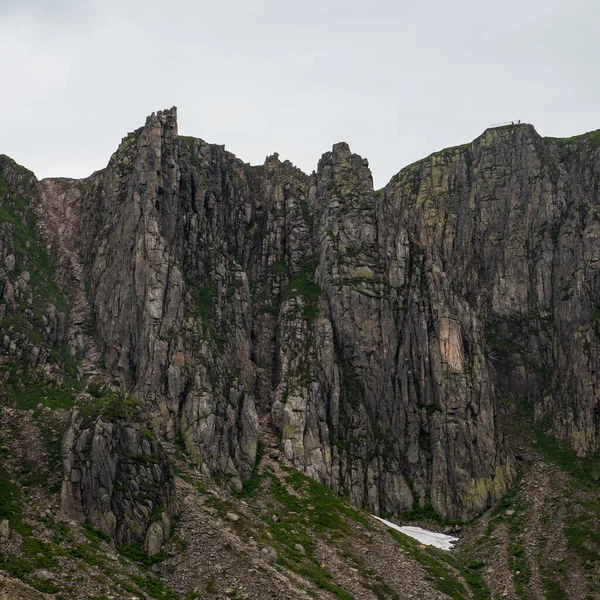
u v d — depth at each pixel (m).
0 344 186.00
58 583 114.25
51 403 171.00
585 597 150.75
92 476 140.88
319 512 170.12
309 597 131.12
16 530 125.19
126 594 117.94
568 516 176.88
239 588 130.38
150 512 142.62
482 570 165.62
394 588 147.00
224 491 169.62
